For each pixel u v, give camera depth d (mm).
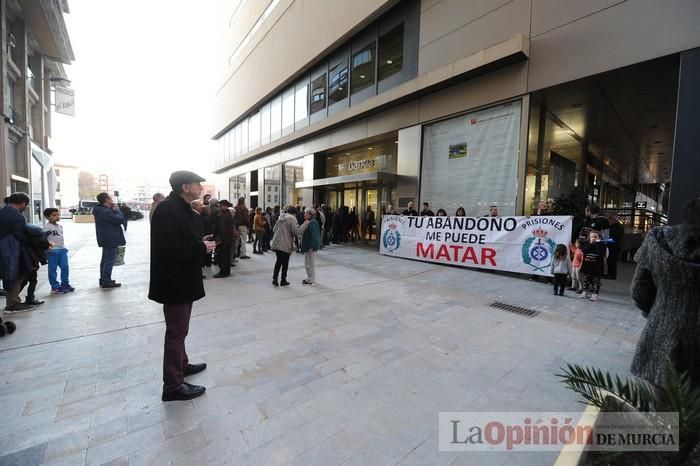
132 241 13898
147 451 2021
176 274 2496
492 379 2965
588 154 13992
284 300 5461
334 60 14281
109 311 4719
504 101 8148
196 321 4398
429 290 6191
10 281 4484
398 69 11016
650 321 1764
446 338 3898
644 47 5953
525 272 6895
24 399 2537
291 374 3014
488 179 8695
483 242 7699
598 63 6500
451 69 8727
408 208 10023
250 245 13836
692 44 5469
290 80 17500
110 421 2301
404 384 2865
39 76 17672
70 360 3213
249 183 24578
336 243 14141
